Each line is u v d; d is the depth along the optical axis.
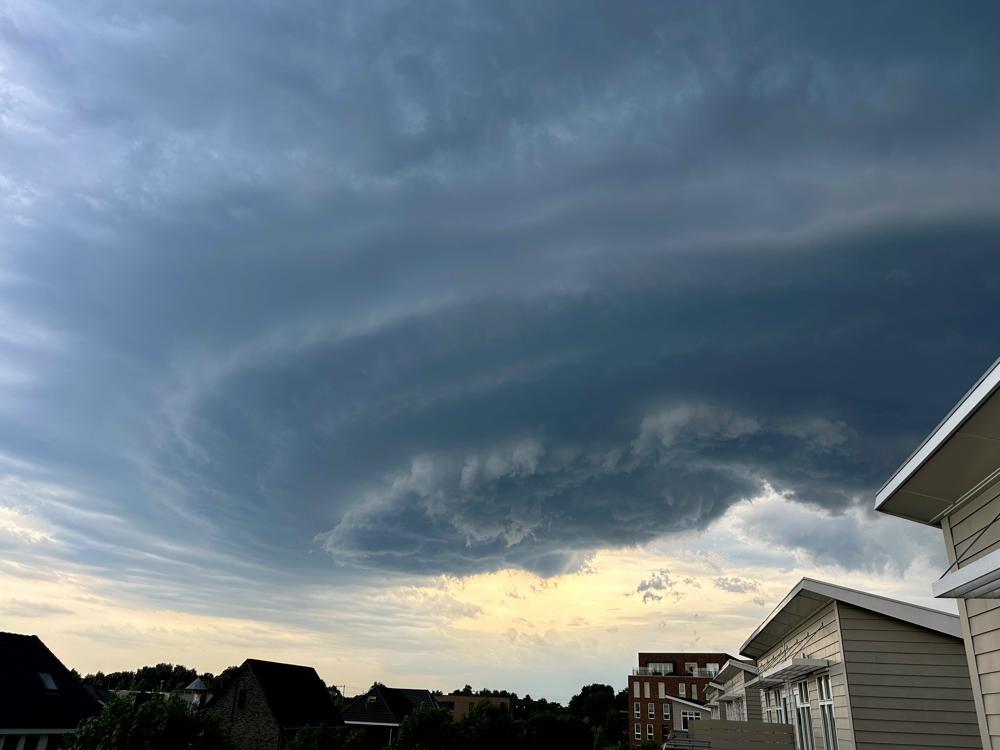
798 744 17.89
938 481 9.17
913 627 13.87
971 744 12.90
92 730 23.23
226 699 47.34
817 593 14.51
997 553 6.18
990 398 7.28
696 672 87.56
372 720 59.88
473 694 102.44
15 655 32.81
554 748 54.31
